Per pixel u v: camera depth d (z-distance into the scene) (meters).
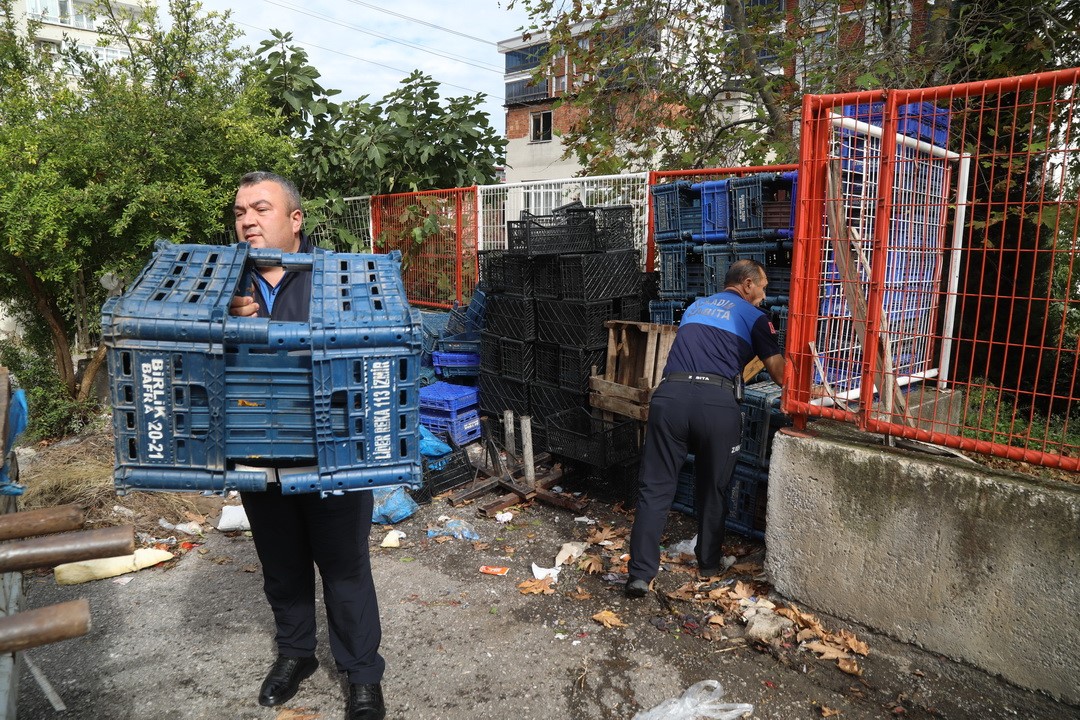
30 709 2.79
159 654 3.18
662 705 2.79
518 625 3.41
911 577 2.95
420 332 2.09
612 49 9.57
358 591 2.61
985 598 2.75
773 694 2.87
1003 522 2.69
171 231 6.15
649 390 4.71
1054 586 2.58
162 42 6.37
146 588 3.79
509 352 5.83
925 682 2.88
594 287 5.20
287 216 2.62
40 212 5.31
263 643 3.27
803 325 3.32
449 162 10.40
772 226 4.46
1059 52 6.58
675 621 3.42
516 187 7.32
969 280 6.19
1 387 2.07
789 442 3.29
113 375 1.99
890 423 3.06
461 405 6.05
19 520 1.58
